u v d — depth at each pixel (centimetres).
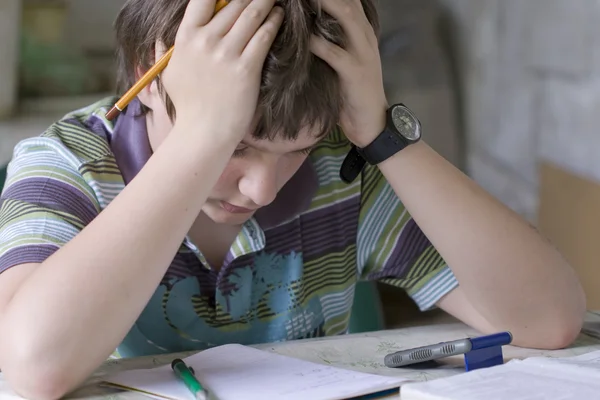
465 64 312
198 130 100
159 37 108
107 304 95
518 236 119
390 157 118
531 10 262
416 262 135
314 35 101
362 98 112
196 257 124
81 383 96
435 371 104
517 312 118
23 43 310
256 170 104
